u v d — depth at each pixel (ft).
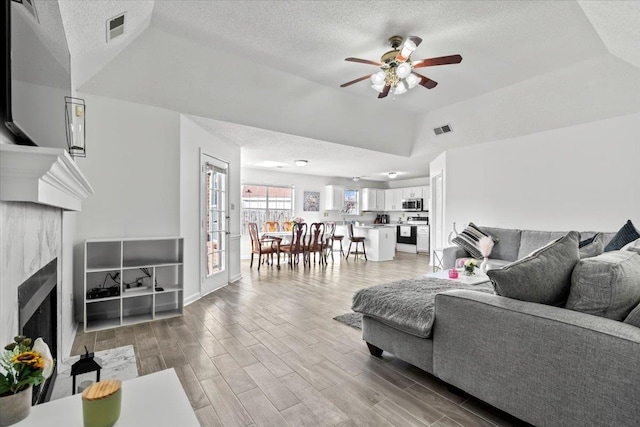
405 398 6.02
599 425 4.00
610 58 11.10
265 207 27.81
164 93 11.05
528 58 11.38
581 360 4.17
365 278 17.71
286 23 9.41
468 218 17.93
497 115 15.20
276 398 6.01
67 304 8.12
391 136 18.33
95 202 10.22
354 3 8.54
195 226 13.03
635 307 4.32
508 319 4.96
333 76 12.89
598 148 13.19
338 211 32.71
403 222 33.78
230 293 14.05
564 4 8.50
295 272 19.57
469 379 5.50
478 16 9.06
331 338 8.94
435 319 6.12
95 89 10.07
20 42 3.24
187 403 3.26
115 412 2.84
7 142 3.36
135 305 11.10
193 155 12.84
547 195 14.75
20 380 2.76
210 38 10.12
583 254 6.30
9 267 3.33
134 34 9.05
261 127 13.69
